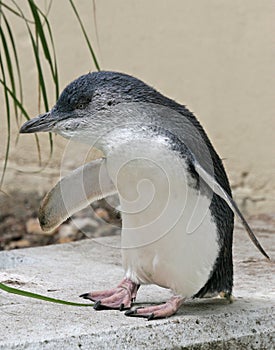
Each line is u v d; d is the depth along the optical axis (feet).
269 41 35.81
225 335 17.30
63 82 40.55
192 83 37.86
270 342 17.71
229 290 18.15
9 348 15.53
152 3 38.42
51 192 17.80
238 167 37.17
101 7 39.52
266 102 36.22
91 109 16.66
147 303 18.61
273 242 27.66
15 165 41.68
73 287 20.24
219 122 37.45
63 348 15.84
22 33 40.91
